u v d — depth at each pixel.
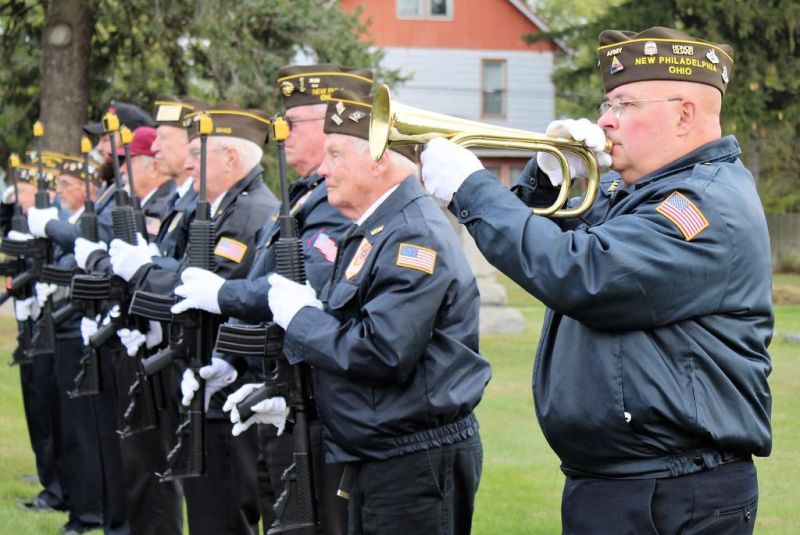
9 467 8.16
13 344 14.22
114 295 5.62
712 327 3.09
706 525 3.11
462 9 32.00
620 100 3.22
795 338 13.46
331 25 16.80
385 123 3.35
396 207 4.06
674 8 19.70
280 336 4.10
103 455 6.28
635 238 3.03
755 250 3.12
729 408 3.10
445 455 3.97
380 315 3.83
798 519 6.18
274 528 4.06
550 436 3.25
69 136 16.14
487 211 3.16
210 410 5.08
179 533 5.71
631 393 3.06
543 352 3.35
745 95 19.25
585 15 46.72
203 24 15.51
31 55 17.08
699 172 3.14
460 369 3.99
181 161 6.12
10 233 8.51
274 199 5.41
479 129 3.35
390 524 3.95
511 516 6.25
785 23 18.86
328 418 4.00
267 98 15.94
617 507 3.13
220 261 5.11
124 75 17.14
